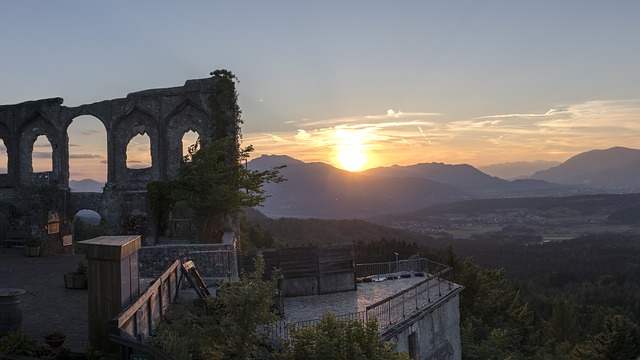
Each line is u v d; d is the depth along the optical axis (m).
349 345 14.02
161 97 36.91
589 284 146.50
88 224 61.97
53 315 17.16
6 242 36.75
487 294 54.97
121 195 36.56
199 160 32.59
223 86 35.91
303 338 14.54
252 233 78.62
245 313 14.45
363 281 34.72
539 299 110.69
